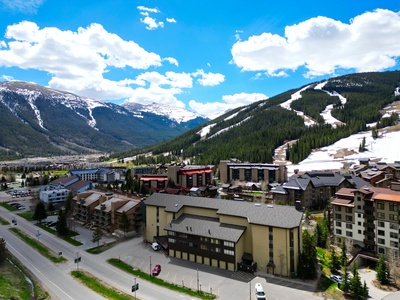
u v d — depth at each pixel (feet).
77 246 304.91
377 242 267.59
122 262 261.24
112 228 345.72
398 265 245.65
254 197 471.62
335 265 243.19
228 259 243.60
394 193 267.80
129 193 494.18
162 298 199.21
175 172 587.27
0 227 371.76
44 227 374.02
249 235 250.78
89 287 215.31
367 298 209.05
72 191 490.08
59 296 202.08
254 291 207.41
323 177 467.52
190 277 230.68
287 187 440.04
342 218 295.48
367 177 450.30
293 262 230.68
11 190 642.22
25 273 235.81
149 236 310.65
